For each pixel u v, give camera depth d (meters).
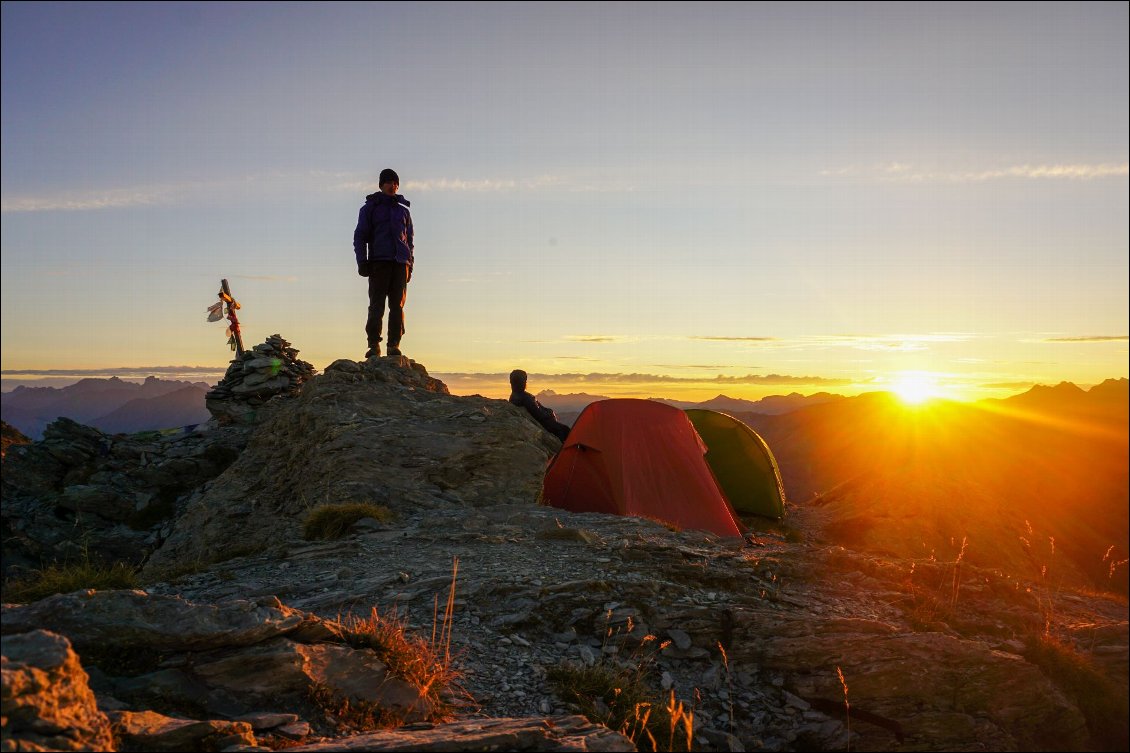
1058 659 9.73
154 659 5.89
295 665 6.12
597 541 12.33
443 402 20.83
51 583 9.98
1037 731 8.84
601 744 5.61
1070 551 22.42
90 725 4.57
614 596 9.60
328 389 20.78
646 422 17.28
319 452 18.19
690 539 13.67
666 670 8.64
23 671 4.30
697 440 17.89
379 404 20.19
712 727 7.87
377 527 13.38
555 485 17.08
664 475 16.70
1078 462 57.81
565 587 9.56
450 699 6.88
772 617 9.39
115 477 24.92
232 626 6.20
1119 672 9.88
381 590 9.48
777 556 12.81
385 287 22.97
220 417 26.89
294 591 9.73
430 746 5.24
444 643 8.03
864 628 9.41
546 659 8.16
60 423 27.00
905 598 11.35
